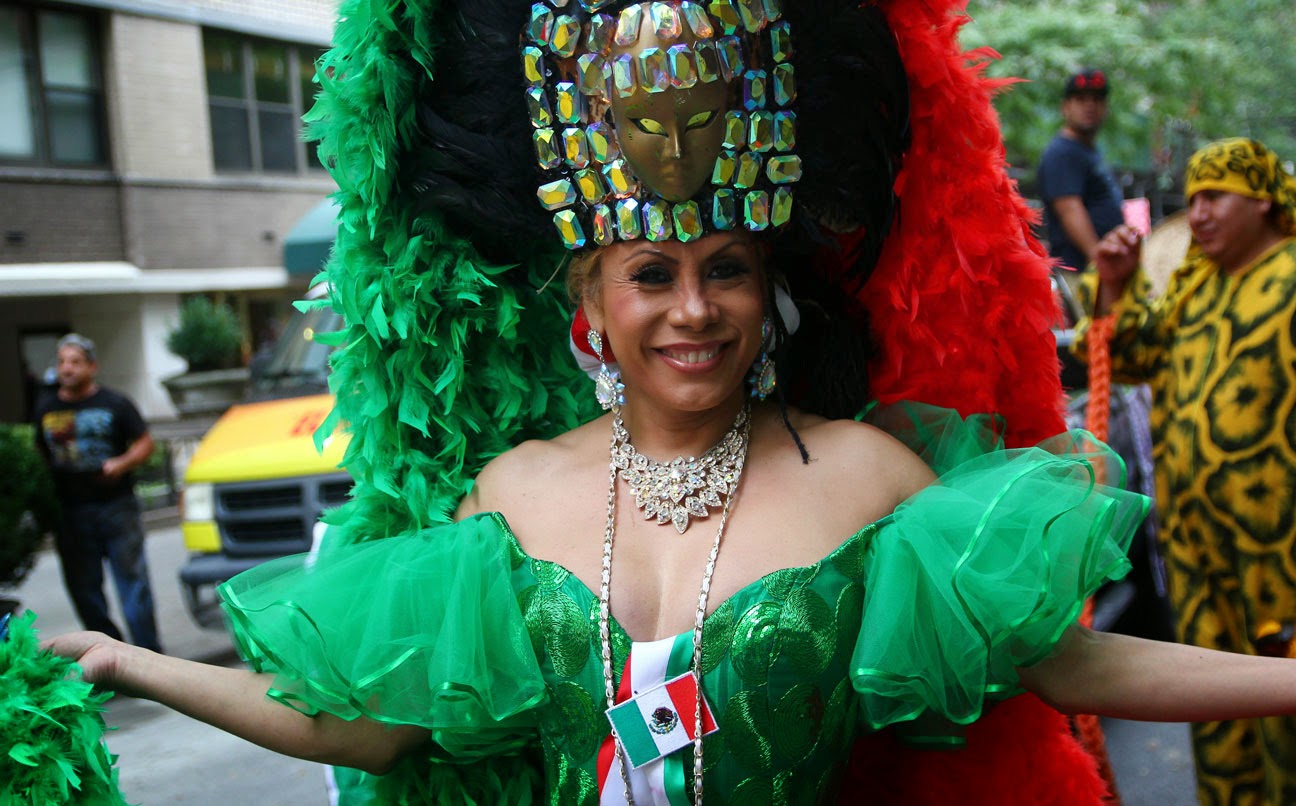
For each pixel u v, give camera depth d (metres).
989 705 1.32
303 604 1.29
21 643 1.31
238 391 10.47
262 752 4.25
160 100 13.09
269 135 14.41
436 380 1.56
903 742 1.48
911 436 1.53
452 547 1.34
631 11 1.22
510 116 1.43
